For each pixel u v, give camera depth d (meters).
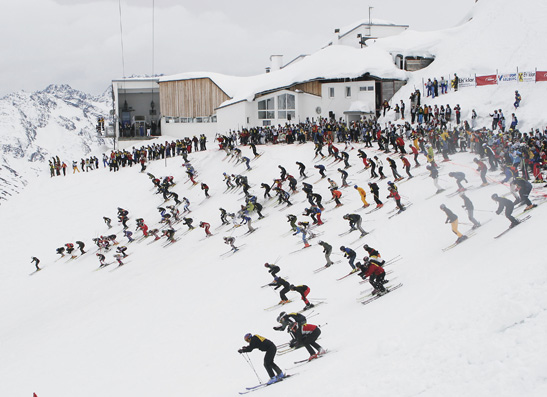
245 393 14.03
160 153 58.47
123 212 44.81
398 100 52.72
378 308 16.67
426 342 12.19
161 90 76.69
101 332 25.78
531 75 41.56
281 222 33.53
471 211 20.31
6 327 33.19
